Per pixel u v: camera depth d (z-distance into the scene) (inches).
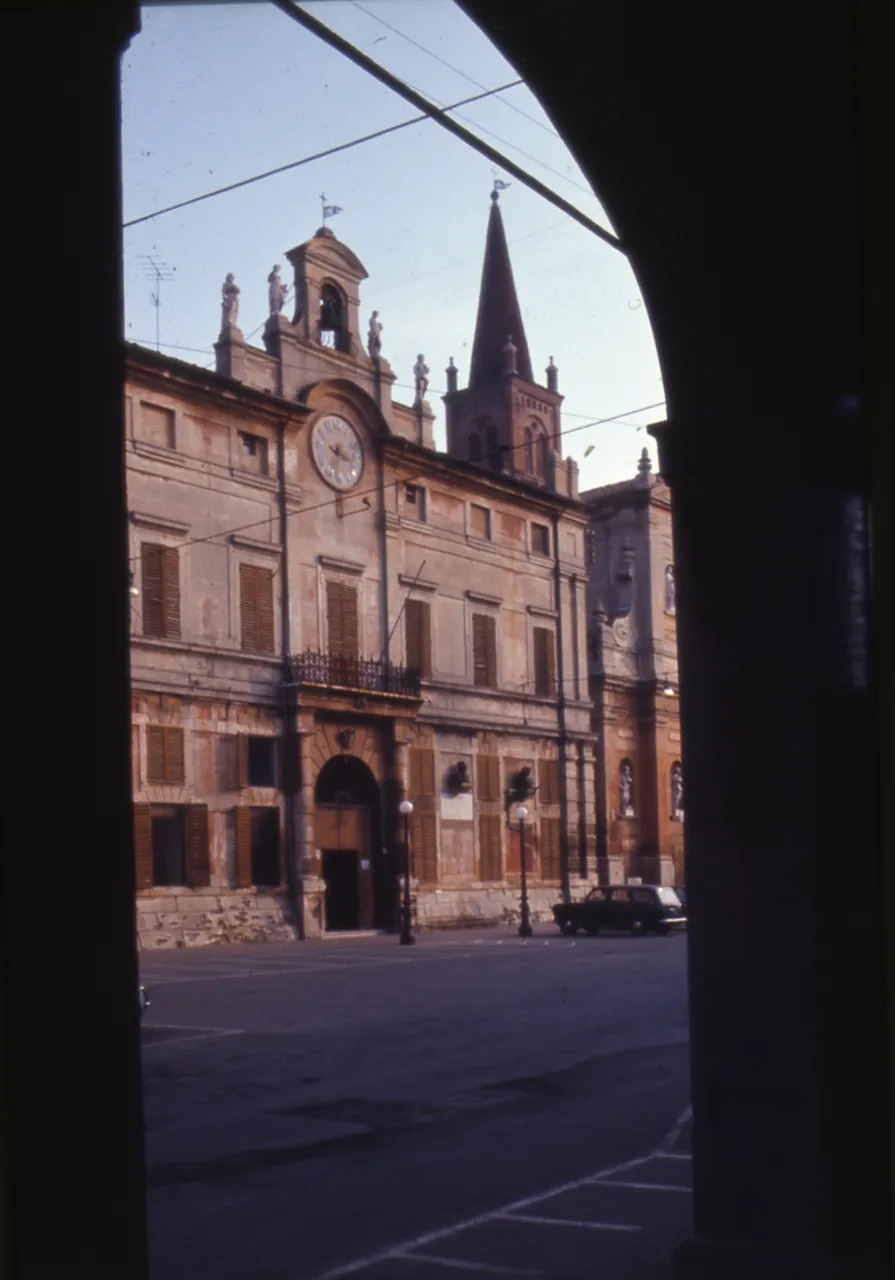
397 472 1573.6
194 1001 786.8
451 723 1615.4
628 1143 381.1
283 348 1429.6
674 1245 277.6
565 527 1849.2
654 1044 586.2
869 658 217.6
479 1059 553.6
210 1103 461.7
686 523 235.5
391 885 1503.4
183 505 1311.5
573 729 1825.8
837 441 223.1
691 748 232.1
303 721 1392.7
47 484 159.2
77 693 159.9
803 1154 215.0
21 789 152.7
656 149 232.8
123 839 162.7
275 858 1378.0
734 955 223.3
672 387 238.2
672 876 2090.3
